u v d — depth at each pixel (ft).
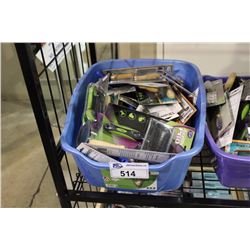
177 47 3.88
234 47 3.76
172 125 2.38
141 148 2.25
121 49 4.23
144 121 2.42
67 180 3.86
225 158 2.19
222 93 2.77
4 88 6.09
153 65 3.02
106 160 2.15
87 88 2.73
